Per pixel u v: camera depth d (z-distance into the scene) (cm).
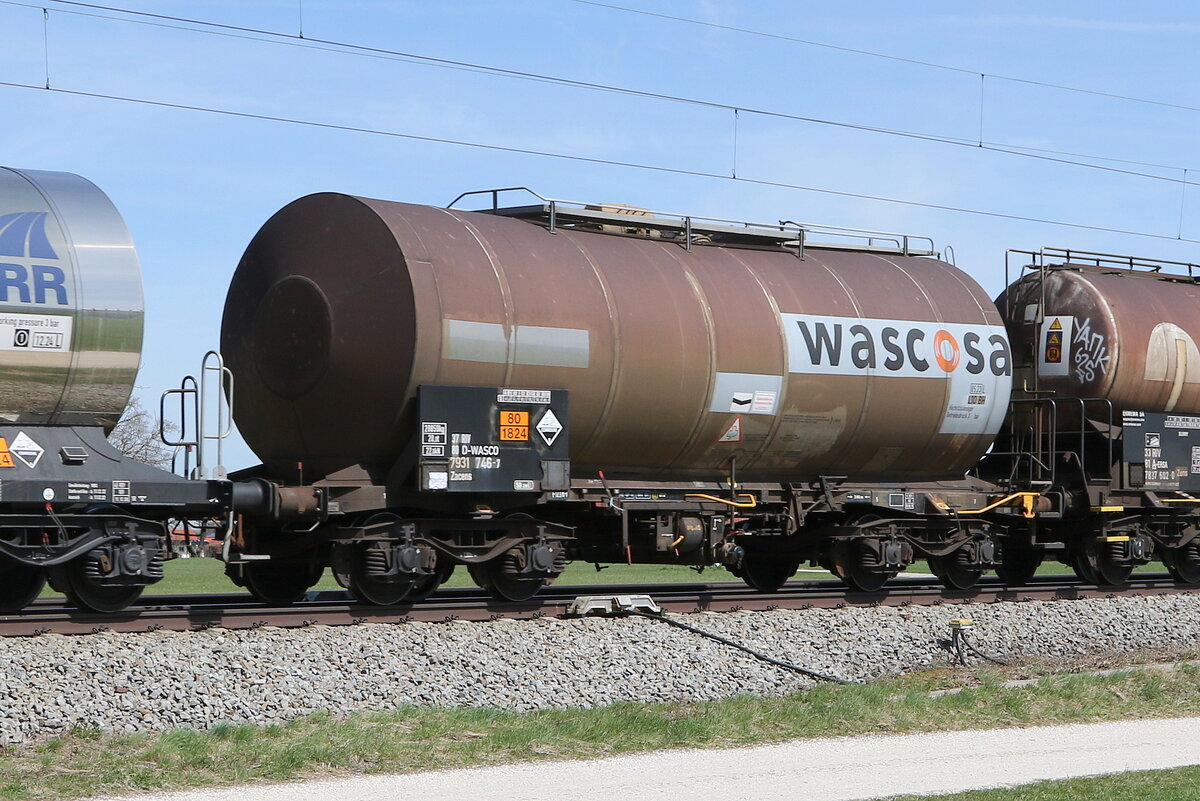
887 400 2080
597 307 1820
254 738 1253
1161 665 1841
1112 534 2367
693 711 1473
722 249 2056
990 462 2531
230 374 1602
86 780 1115
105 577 1503
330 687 1405
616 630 1692
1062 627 2017
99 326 1464
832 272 2108
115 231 1493
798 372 1988
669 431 1898
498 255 1780
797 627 1816
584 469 1878
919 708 1525
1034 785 1171
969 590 2156
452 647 1543
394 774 1183
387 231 1708
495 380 1736
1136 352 2358
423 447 1677
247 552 1762
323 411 1748
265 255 1820
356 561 1719
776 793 1138
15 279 1418
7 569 1542
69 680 1298
